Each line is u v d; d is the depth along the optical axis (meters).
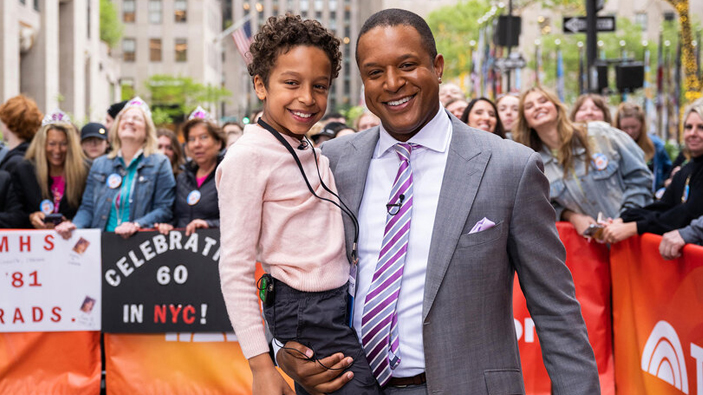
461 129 2.39
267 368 2.13
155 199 5.12
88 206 5.14
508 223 2.28
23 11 31.19
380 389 2.30
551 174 4.61
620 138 4.64
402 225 2.31
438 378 2.21
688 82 20.02
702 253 3.21
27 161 5.25
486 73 30.52
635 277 3.98
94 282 4.51
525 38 72.94
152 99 56.03
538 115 4.57
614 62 14.66
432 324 2.22
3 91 28.47
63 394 4.51
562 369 2.29
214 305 4.46
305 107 2.26
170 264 4.48
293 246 2.23
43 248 4.50
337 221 2.32
